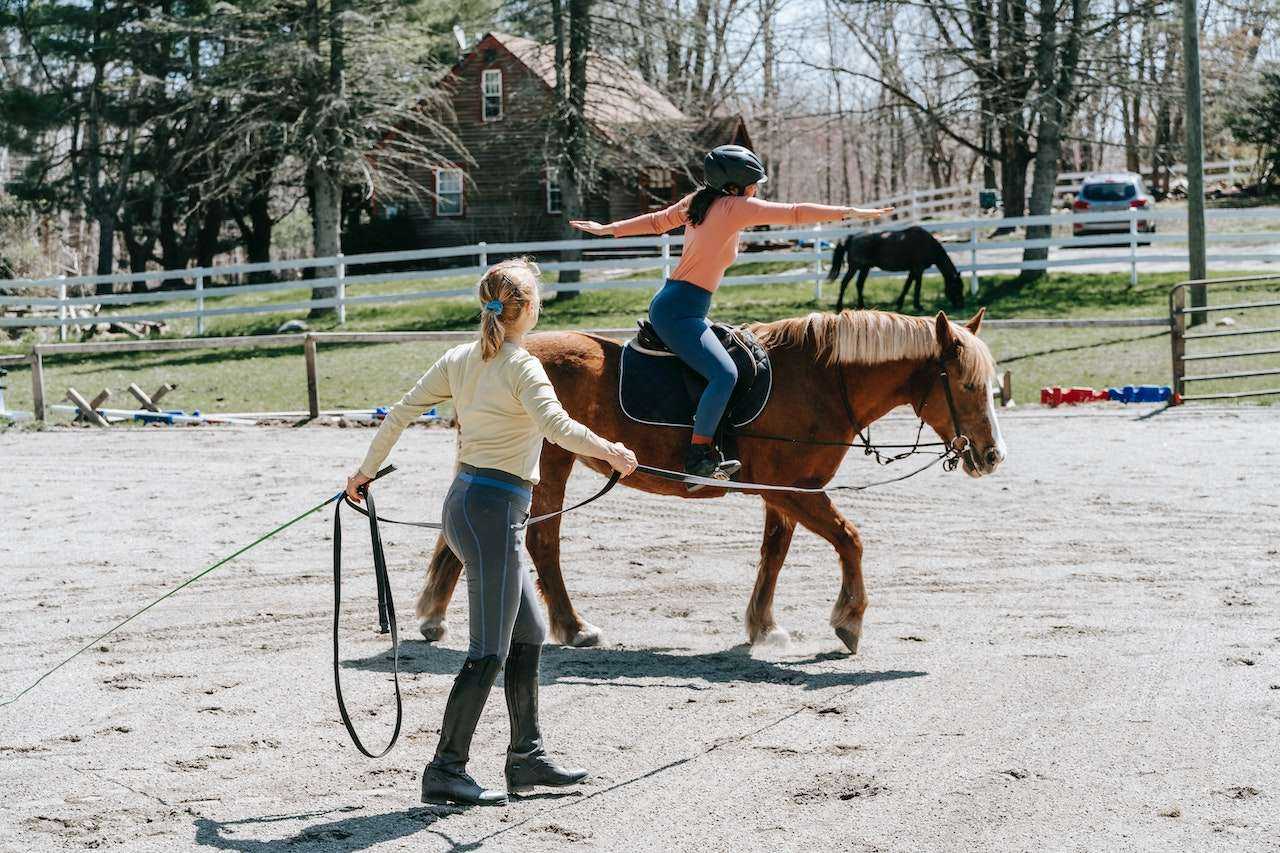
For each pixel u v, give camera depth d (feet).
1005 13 92.99
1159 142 108.47
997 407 53.47
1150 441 43.65
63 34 124.67
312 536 32.01
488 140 128.26
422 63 122.21
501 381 14.64
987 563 27.71
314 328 86.48
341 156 98.17
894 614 23.99
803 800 15.29
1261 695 18.60
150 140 131.54
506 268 14.97
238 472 42.16
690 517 33.71
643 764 16.63
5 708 19.29
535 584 26.22
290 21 101.09
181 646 22.61
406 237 129.70
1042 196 90.94
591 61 100.63
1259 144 128.36
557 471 22.12
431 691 19.93
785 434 21.91
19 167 147.74
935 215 133.49
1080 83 87.76
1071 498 34.50
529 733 15.43
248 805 15.42
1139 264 92.02
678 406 21.47
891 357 21.84
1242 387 54.85
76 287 122.52
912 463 40.78
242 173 104.94
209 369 71.92
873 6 98.02
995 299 79.05
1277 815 14.44
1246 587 24.99
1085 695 18.89
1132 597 24.53
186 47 122.93
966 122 98.73
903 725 17.87
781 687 19.89
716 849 13.97
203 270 86.84
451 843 14.24
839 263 77.87
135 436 51.31
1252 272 81.61
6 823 14.93
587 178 100.42
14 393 67.15
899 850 13.82
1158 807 14.76
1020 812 14.74
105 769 16.69
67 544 31.32
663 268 84.79
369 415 56.34
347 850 14.07
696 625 23.81
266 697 19.69
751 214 20.25
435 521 33.71
